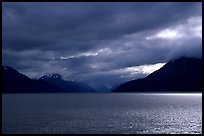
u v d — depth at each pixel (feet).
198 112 431.02
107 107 542.57
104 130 244.22
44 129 247.91
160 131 241.96
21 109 476.95
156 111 448.65
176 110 468.75
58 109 481.05
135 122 298.97
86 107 538.88
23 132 232.53
